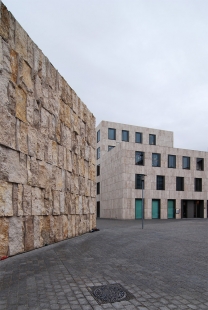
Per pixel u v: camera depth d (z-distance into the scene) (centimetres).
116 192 3731
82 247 996
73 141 1370
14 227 805
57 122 1166
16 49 857
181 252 898
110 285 530
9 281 550
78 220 1412
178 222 2714
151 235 1420
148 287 519
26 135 896
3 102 771
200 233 1520
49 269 651
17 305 426
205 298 461
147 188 3644
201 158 4072
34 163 945
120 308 416
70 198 1294
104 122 4578
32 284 532
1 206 744
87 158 1608
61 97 1226
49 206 1052
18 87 859
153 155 3778
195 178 3997
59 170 1170
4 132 770
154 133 4794
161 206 3700
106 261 754
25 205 870
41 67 1033
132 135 4688
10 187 793
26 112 903
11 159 803
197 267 683
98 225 2267
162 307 421
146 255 847
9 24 820
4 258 744
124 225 2256
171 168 3838
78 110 1467
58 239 1130
